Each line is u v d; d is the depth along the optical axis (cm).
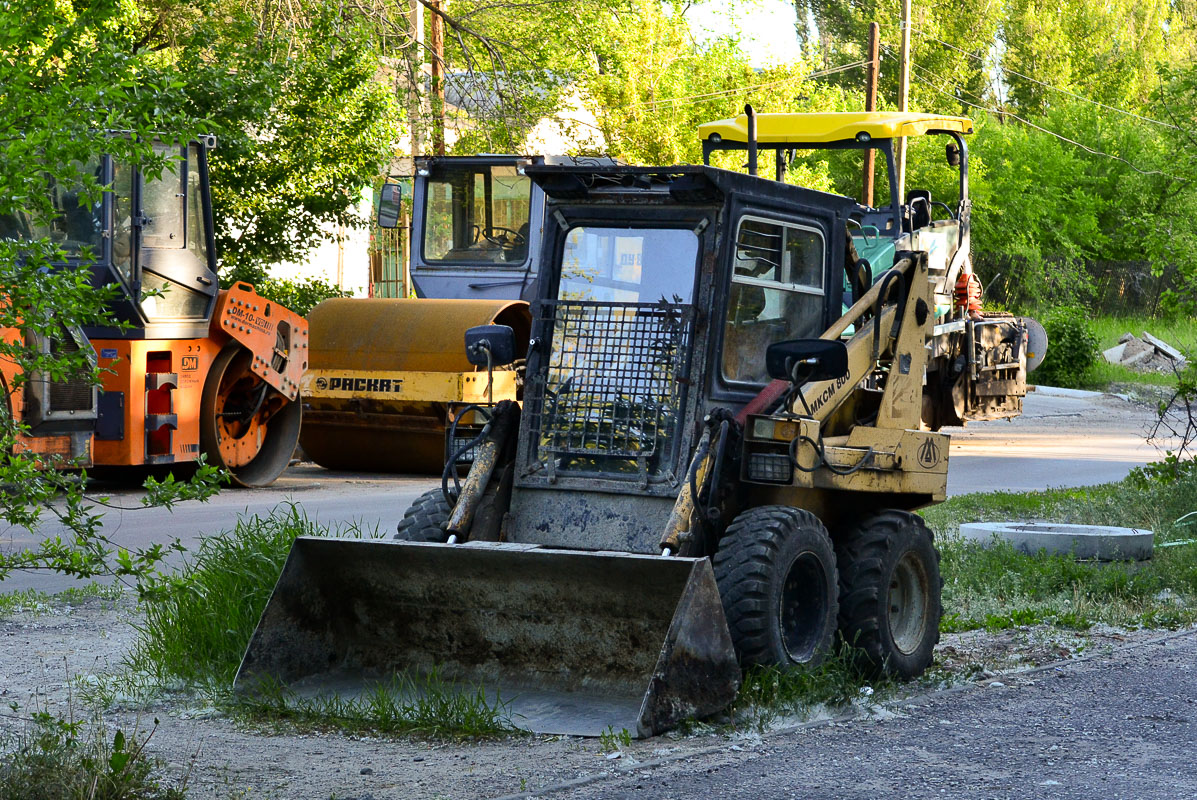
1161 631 1479
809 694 1096
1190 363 2542
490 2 4047
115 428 2416
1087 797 893
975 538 1925
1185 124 3084
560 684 1112
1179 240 2934
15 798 827
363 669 1170
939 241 3152
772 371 1141
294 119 3262
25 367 821
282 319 2662
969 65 10900
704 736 1025
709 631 1032
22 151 766
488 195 3003
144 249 2417
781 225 1247
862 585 1193
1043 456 3450
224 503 2392
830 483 1168
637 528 1151
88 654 1318
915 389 1319
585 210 1214
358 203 3472
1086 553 1823
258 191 3225
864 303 1272
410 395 2731
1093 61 11038
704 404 1156
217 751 1002
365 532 1980
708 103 6100
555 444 1188
